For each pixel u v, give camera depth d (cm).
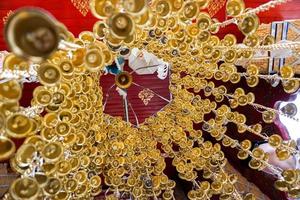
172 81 131
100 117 108
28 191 58
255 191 171
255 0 188
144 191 109
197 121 116
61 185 68
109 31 62
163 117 130
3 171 135
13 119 58
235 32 172
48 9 176
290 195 90
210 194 104
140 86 172
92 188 91
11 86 59
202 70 106
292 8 194
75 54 68
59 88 69
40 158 65
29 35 46
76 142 81
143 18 63
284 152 92
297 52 100
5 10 169
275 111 102
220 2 181
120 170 109
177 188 181
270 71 157
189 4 72
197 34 80
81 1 178
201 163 109
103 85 168
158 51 105
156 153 116
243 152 104
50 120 69
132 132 124
